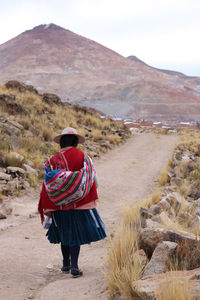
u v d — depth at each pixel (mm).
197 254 3520
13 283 3891
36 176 11969
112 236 6027
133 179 14562
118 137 26375
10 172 11141
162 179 13555
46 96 27094
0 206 8633
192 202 9406
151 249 3979
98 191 12000
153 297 2654
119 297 3055
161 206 7469
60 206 3771
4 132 14992
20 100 23125
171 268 3301
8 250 5395
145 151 23109
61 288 3643
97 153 20031
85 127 25422
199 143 24484
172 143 27891
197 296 2455
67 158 3801
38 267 4637
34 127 18344
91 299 3174
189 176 13852
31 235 6668
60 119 23453
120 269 3629
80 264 4797
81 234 3816
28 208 8945
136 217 6016
